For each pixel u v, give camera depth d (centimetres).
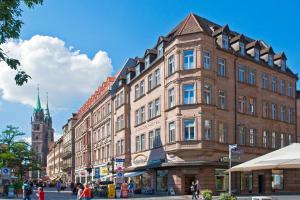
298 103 6494
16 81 1086
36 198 4666
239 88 5144
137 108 5922
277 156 1862
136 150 5919
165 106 4928
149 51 5625
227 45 5072
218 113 4775
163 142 4978
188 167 4606
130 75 6353
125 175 5566
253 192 5100
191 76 4622
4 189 4944
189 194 4606
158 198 4206
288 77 6066
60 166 14038
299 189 2859
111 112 7038
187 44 4678
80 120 10081
